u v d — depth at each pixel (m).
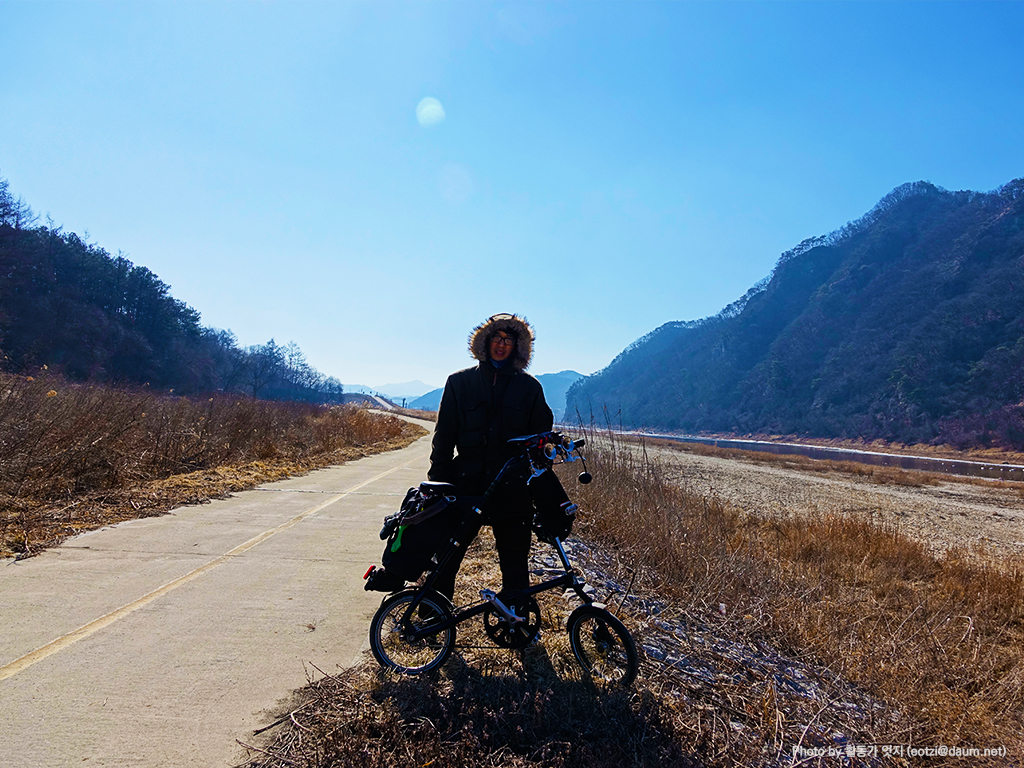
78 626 3.49
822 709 3.39
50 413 7.95
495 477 3.31
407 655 3.31
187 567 4.70
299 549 5.41
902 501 19.47
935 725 3.45
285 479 9.91
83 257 60.78
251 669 3.11
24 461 6.59
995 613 6.43
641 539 6.37
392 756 2.43
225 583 4.38
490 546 5.84
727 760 2.71
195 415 11.98
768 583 5.68
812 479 26.34
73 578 4.28
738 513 12.13
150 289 65.12
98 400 9.34
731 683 3.56
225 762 2.34
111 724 2.54
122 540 5.33
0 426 6.94
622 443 11.62
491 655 3.42
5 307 39.00
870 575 7.80
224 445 10.84
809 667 4.18
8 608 3.67
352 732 2.57
